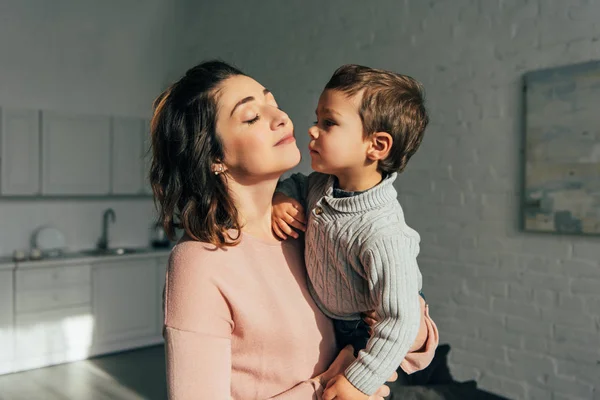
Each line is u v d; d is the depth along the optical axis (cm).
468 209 337
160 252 517
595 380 280
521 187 310
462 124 338
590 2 278
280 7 473
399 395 183
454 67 342
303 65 452
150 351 492
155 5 564
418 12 362
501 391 321
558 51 292
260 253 105
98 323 477
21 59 480
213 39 545
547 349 300
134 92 552
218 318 94
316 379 101
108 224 541
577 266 287
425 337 108
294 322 102
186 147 100
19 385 402
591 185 278
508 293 318
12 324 431
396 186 378
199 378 89
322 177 115
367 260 94
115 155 518
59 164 482
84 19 518
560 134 290
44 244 481
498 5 318
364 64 400
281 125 100
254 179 104
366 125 100
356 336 111
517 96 311
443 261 351
